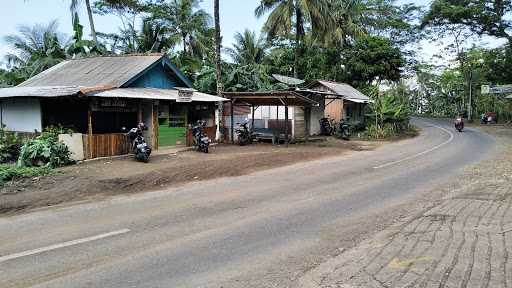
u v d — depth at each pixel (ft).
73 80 59.41
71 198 31.09
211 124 71.51
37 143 43.73
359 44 129.90
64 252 18.90
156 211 26.63
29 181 35.96
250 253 18.71
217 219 24.49
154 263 17.49
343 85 111.04
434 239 18.80
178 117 63.00
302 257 18.17
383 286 14.06
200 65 97.35
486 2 119.75
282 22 101.91
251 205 28.09
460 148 67.92
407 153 61.36
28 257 18.30
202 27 132.57
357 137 91.40
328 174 41.73
